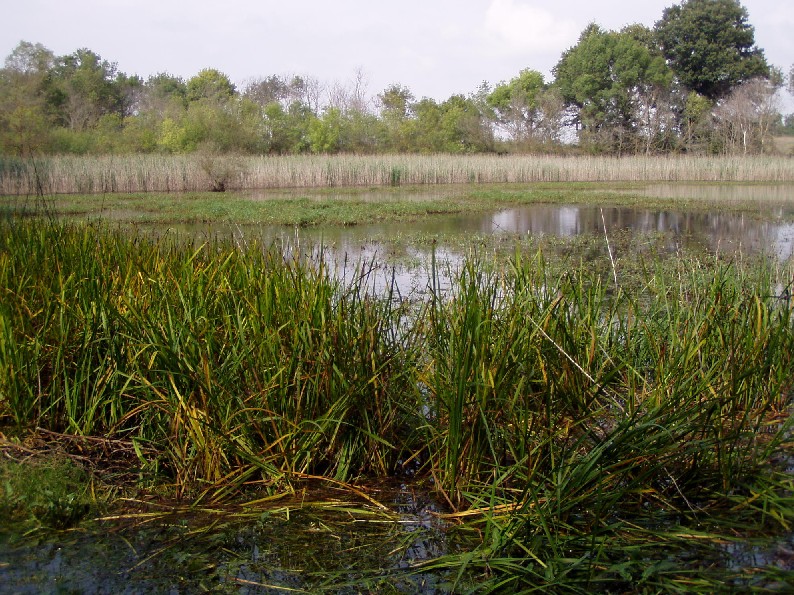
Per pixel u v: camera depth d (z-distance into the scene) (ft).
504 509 9.45
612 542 8.77
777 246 35.37
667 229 45.34
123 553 9.05
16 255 16.12
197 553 9.05
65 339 12.63
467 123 140.97
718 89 139.74
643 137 131.34
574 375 11.32
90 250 16.42
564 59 154.61
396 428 11.73
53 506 9.78
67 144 101.76
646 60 134.51
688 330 12.45
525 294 12.84
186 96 167.43
